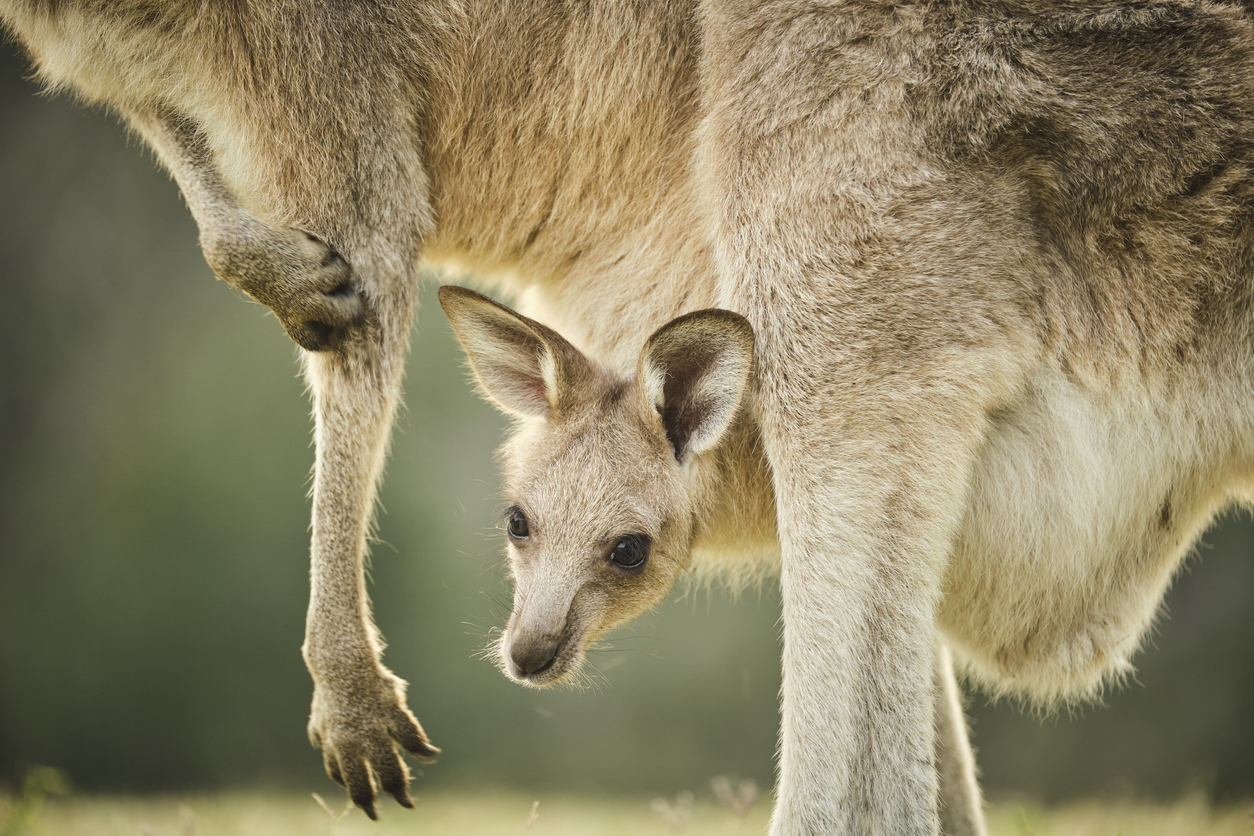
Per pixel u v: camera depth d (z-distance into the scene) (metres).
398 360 7.88
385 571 31.95
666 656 31.42
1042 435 6.93
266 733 31.44
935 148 6.80
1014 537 7.03
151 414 33.59
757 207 7.00
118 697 31.31
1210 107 6.66
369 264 7.68
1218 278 6.73
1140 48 6.78
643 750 30.81
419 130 7.87
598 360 8.30
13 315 33.34
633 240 8.00
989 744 26.22
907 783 6.19
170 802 18.86
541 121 7.82
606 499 7.60
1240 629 24.78
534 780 30.38
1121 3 6.91
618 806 22.52
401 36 7.58
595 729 31.16
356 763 7.91
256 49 7.46
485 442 32.69
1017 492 6.95
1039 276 6.86
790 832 6.25
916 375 6.63
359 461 7.82
